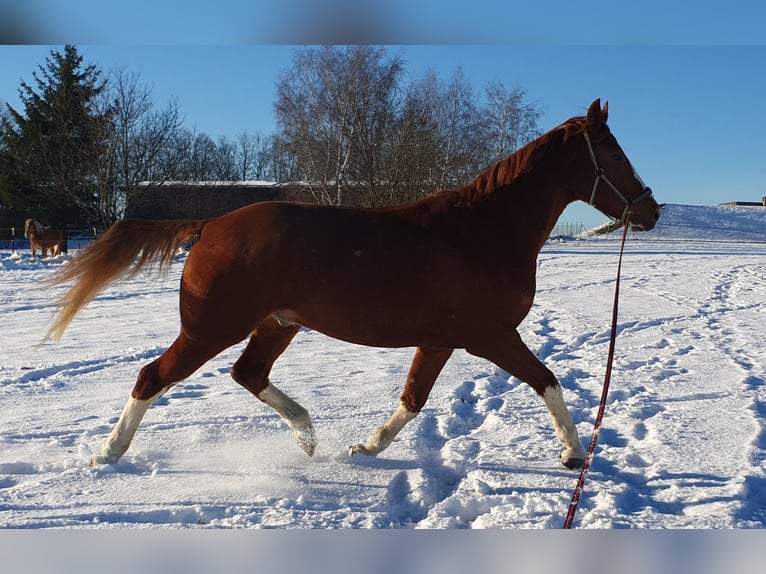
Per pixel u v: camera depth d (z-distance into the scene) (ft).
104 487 14.29
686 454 16.51
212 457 16.34
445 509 13.70
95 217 133.59
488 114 126.41
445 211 15.58
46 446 16.79
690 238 172.76
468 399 22.54
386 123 97.45
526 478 15.21
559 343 32.42
